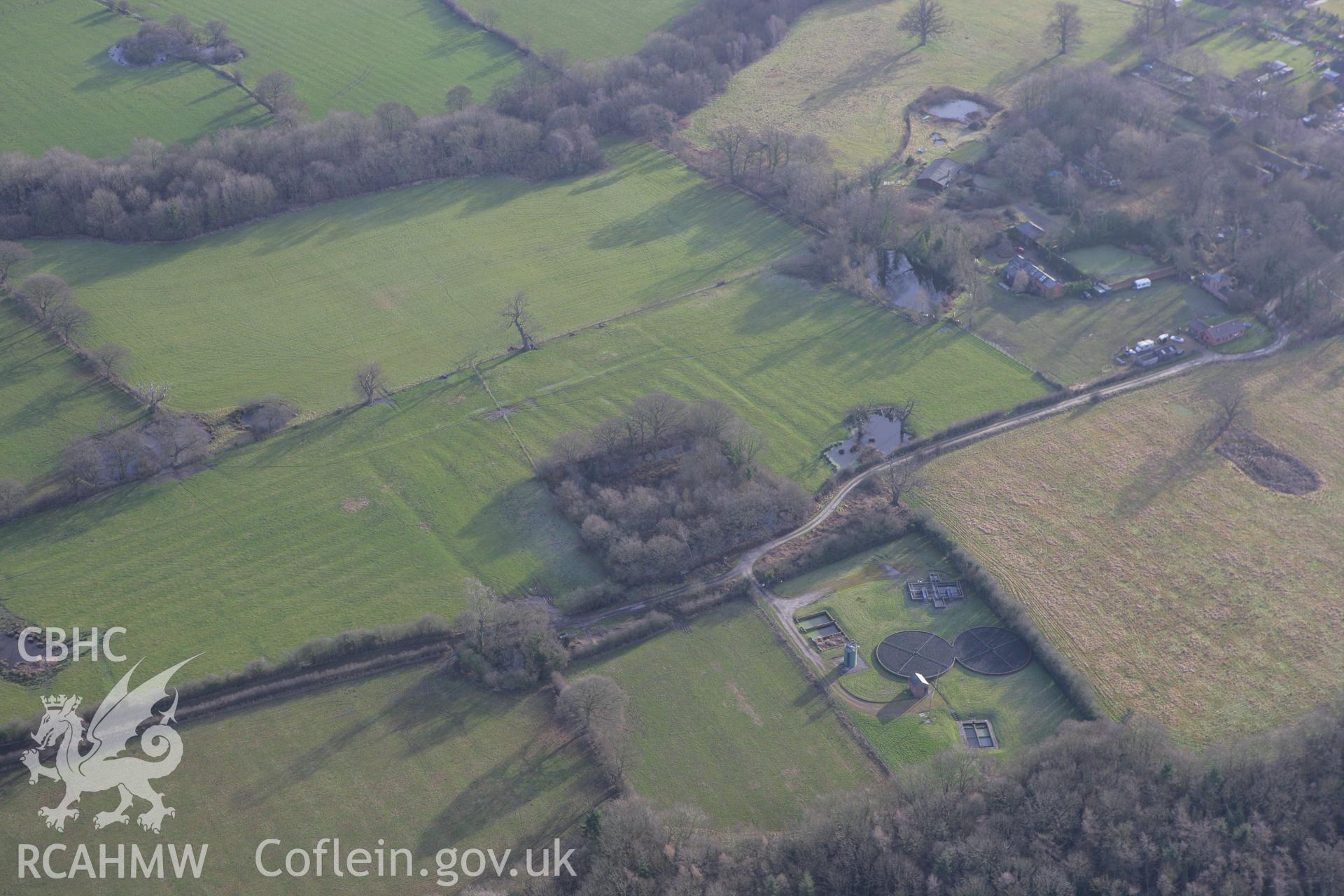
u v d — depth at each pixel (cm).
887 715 15838
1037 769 14512
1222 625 17038
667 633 17150
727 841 13962
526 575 18050
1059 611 17300
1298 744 14662
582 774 15000
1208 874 13338
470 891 13275
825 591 17875
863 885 13400
